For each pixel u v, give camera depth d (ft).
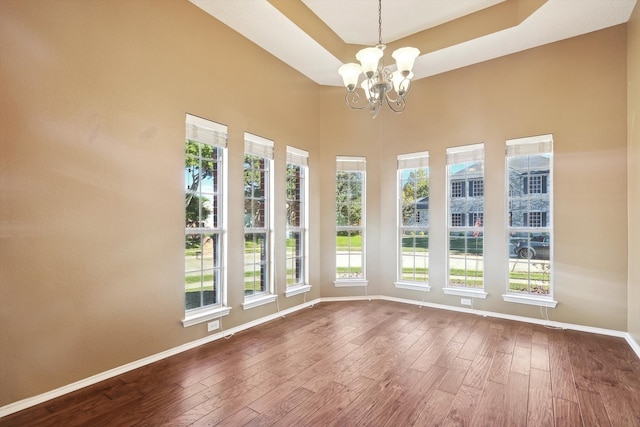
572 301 12.64
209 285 11.82
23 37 7.32
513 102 13.92
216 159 12.10
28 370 7.43
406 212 16.88
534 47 13.48
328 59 14.47
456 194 15.43
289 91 15.02
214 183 12.03
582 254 12.48
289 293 14.79
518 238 13.93
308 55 14.14
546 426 6.77
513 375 8.94
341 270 17.40
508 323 13.34
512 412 7.25
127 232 9.18
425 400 7.72
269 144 13.94
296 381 8.62
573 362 9.75
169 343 10.21
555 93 13.07
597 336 11.86
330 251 16.96
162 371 9.18
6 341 7.14
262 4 10.94
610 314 11.99
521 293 13.82
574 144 12.68
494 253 14.25
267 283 14.14
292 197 15.70
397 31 14.16
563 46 12.94
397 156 16.88
